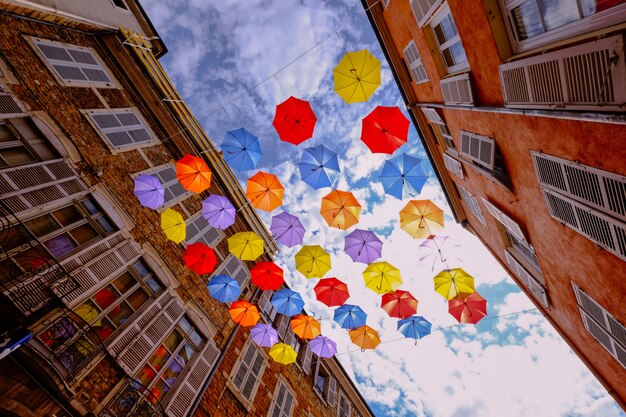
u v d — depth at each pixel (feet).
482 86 18.10
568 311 19.43
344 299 25.34
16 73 21.06
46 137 20.54
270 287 23.99
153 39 38.37
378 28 30.09
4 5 22.06
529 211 18.53
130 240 22.24
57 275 15.84
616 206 11.47
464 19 16.70
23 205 17.12
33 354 13.17
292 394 33.37
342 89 18.72
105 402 15.71
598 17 10.21
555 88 12.30
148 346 19.61
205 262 22.53
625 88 9.41
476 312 24.70
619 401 18.21
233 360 27.45
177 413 19.12
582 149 12.19
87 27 29.40
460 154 26.27
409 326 26.86
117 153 26.16
